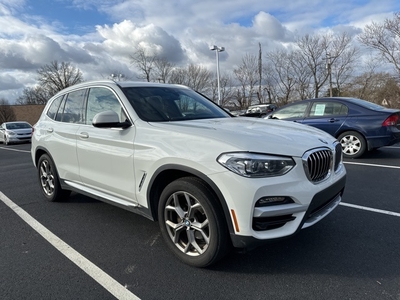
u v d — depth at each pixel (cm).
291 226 245
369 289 235
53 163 449
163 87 401
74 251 315
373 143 703
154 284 253
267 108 2834
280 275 259
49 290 249
